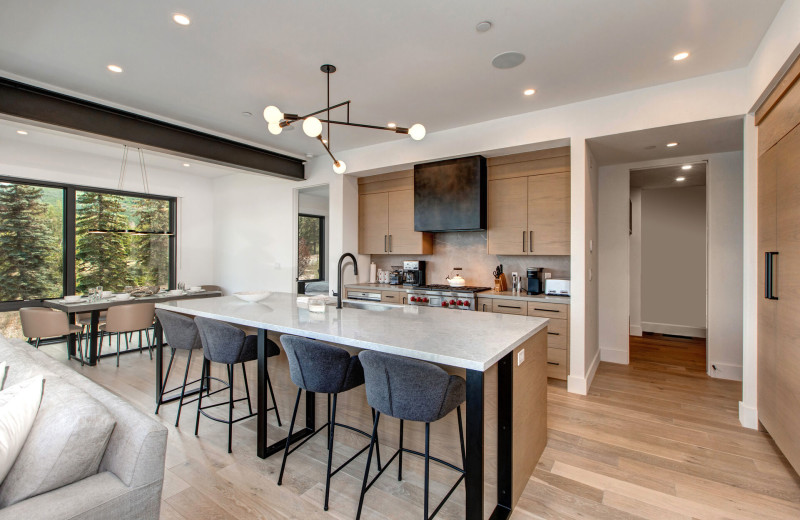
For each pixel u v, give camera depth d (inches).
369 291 193.3
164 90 126.3
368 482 82.1
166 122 153.6
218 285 282.8
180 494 77.5
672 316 237.6
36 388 51.2
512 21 89.1
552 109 140.3
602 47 99.5
